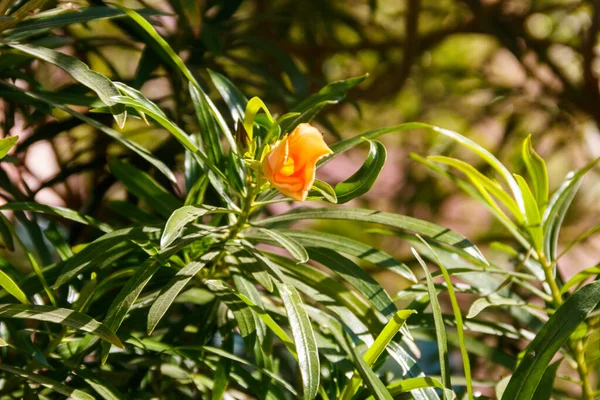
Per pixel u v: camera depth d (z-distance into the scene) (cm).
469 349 118
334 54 197
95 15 112
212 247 110
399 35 208
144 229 107
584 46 183
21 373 103
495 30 187
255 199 111
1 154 102
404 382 104
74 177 149
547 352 104
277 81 134
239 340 131
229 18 140
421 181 218
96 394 111
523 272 124
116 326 101
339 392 111
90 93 123
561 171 222
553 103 198
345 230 219
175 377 113
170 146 131
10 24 108
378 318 113
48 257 118
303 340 102
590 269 115
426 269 104
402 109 226
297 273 113
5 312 102
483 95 216
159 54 123
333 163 239
